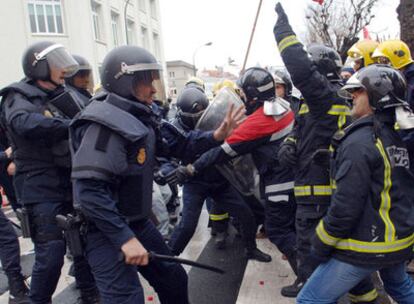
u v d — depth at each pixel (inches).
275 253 185.9
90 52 905.5
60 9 872.9
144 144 96.9
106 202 89.0
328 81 112.0
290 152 117.8
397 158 91.5
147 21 1261.1
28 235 124.2
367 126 90.4
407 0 219.0
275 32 111.3
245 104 140.8
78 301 146.8
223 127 124.2
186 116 159.6
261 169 141.5
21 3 834.8
